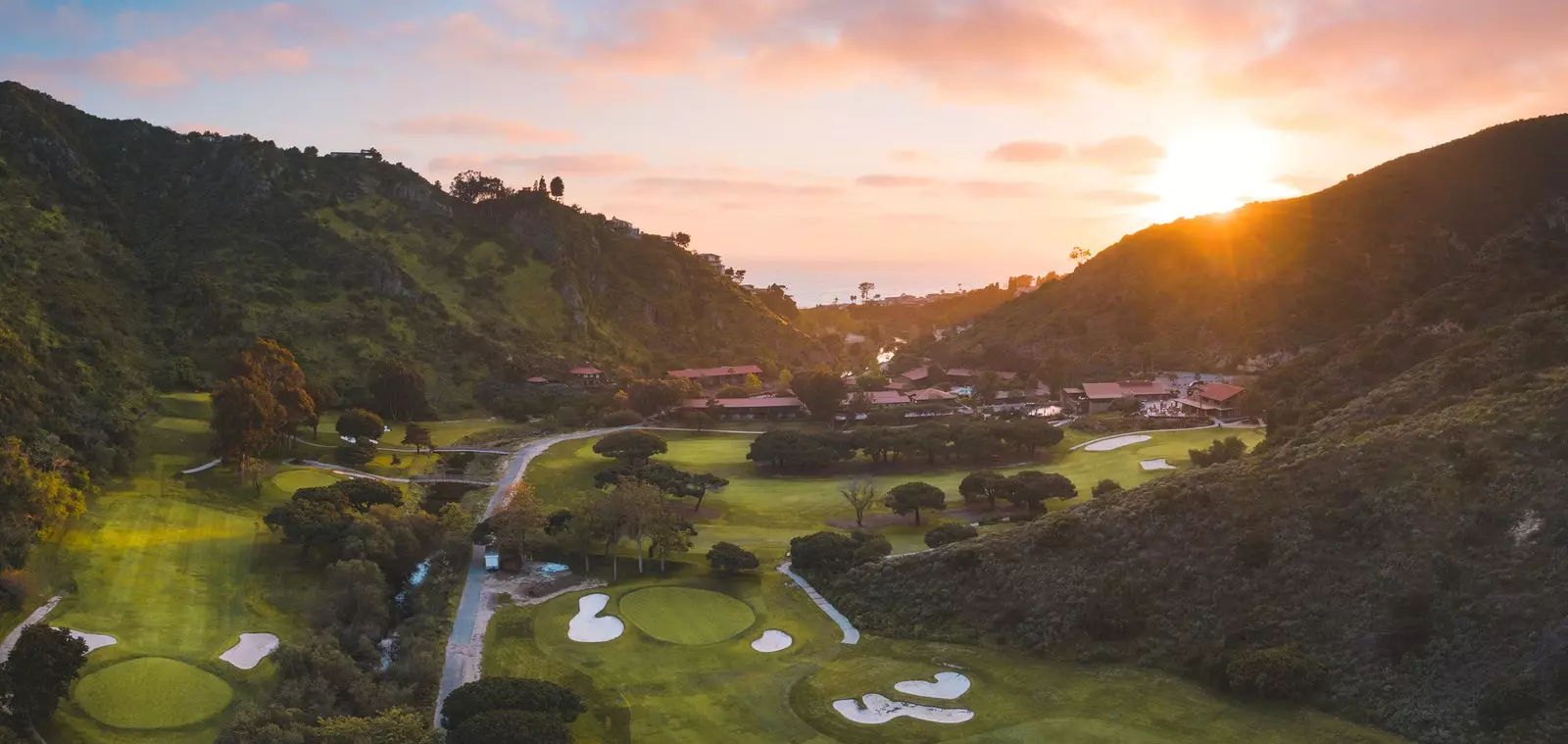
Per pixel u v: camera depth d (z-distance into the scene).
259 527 95.75
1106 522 71.81
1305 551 63.31
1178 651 60.88
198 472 109.75
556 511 106.38
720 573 85.50
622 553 92.19
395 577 88.12
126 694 59.62
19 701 53.28
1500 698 48.59
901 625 71.06
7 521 75.19
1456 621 54.28
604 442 137.00
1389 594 57.94
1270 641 58.88
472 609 76.56
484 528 91.25
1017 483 109.06
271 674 64.38
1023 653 64.56
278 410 117.62
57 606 70.88
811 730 56.34
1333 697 54.00
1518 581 54.53
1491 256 136.12
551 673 64.44
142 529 89.50
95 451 101.69
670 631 72.00
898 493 107.44
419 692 61.75
